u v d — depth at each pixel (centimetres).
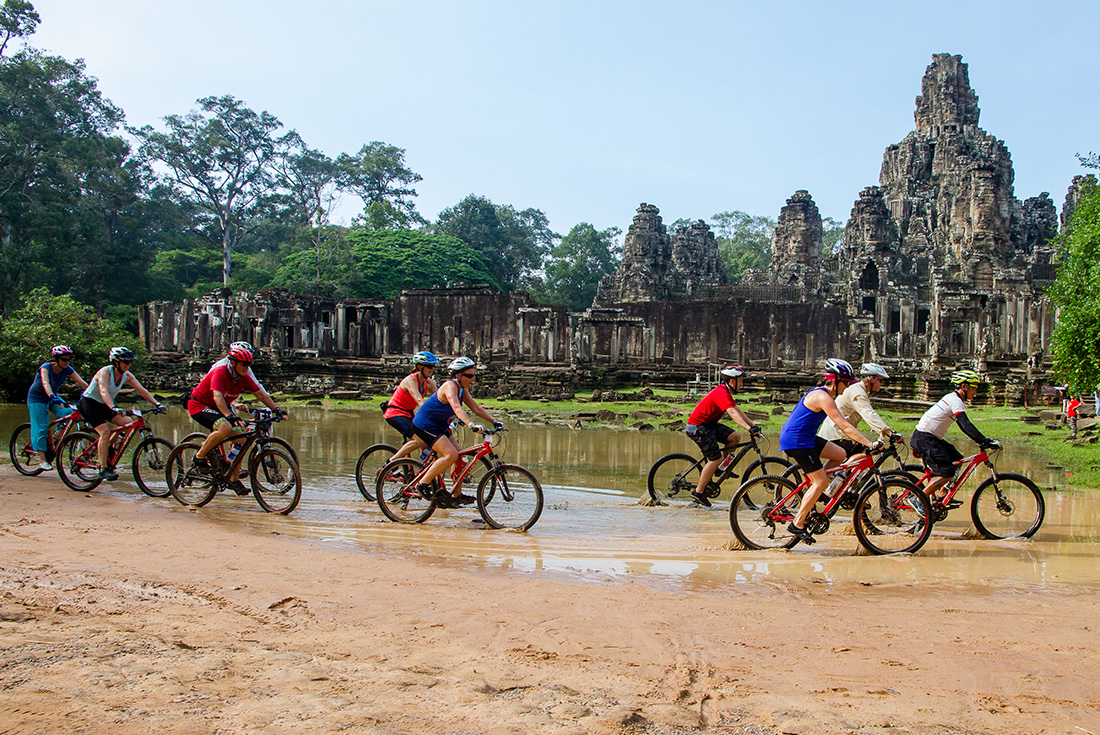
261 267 7488
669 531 889
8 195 5488
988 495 1117
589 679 429
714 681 432
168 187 8531
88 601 541
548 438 2019
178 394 3431
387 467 930
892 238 6419
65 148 5691
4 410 2358
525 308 4322
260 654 450
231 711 375
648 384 3909
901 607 586
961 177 5981
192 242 8569
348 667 436
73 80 5909
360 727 362
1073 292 1573
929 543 833
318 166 8669
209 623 506
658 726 376
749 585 648
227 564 661
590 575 670
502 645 480
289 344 4956
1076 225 1717
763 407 2950
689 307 4672
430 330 5097
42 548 698
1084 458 1558
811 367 4184
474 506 1000
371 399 3244
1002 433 2142
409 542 797
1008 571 709
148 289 7019
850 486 809
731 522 802
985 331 3569
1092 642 510
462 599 575
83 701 377
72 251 6072
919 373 3359
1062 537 866
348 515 951
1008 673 454
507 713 381
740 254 10750
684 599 593
